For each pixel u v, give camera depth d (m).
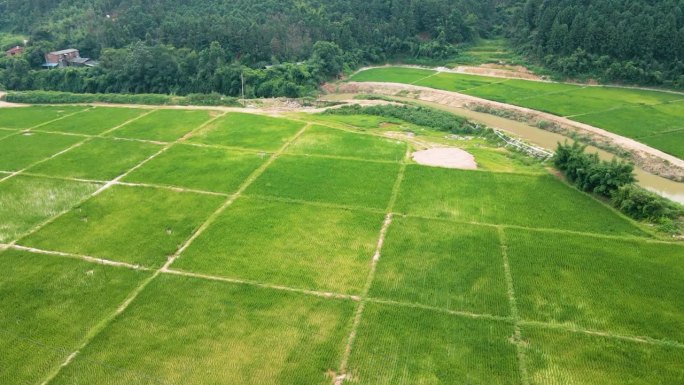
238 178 58.22
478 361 32.25
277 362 32.56
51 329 35.59
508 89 100.69
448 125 79.06
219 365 32.38
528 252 43.19
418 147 68.12
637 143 71.69
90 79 101.62
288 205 52.00
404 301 37.81
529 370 31.48
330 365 32.22
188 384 31.02
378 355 32.88
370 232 46.88
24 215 51.00
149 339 34.62
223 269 41.91
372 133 74.38
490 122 86.88
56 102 93.06
